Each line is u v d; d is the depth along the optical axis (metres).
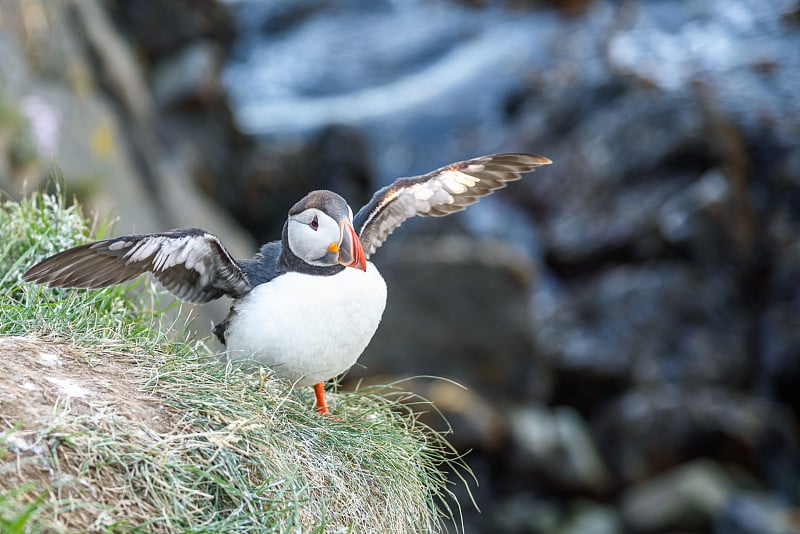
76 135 12.48
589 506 13.65
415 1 29.98
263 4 28.41
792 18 25.34
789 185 18.20
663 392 15.42
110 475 3.96
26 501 3.64
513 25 28.20
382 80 26.61
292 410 4.96
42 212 6.34
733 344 16.58
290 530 4.19
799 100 20.97
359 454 5.02
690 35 25.80
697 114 19.03
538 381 14.52
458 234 18.92
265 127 22.95
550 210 20.11
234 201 17.73
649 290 17.02
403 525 5.05
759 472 14.58
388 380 13.73
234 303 5.35
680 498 13.40
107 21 15.91
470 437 12.92
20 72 12.26
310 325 5.10
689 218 17.53
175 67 17.41
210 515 4.08
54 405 4.15
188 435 4.25
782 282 16.98
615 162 19.44
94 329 5.06
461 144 23.55
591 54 25.33
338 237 5.19
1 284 5.48
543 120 22.00
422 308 14.15
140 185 13.52
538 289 18.45
